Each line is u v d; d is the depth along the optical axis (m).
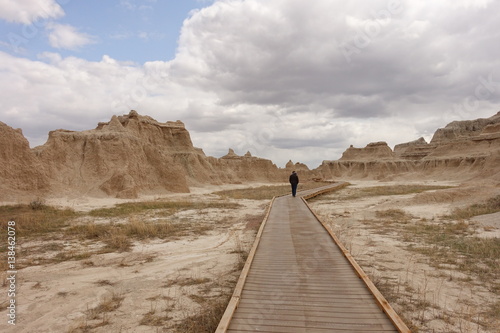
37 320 7.25
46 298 8.48
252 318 6.41
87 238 15.70
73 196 30.62
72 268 11.05
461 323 6.80
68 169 34.56
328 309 6.75
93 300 8.37
